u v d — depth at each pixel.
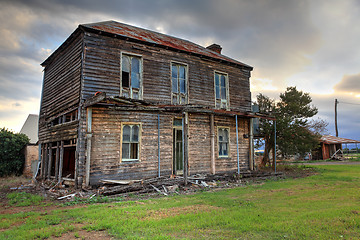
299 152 20.41
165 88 12.84
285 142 19.89
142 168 11.48
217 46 19.53
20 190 10.80
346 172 16.50
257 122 19.66
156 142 12.16
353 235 4.40
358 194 8.27
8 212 6.91
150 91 12.30
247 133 16.61
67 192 9.41
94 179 10.08
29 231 4.90
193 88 14.12
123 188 9.48
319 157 35.19
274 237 4.38
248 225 5.01
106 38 11.19
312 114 21.66
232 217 5.67
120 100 9.50
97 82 10.66
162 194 9.34
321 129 23.16
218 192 9.57
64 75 12.37
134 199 8.50
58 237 4.59
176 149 13.20
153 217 5.80
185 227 4.97
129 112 11.42
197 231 4.75
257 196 8.46
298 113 21.36
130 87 11.74
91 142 10.20
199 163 13.78
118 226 5.03
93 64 10.66
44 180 13.14
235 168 15.40
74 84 11.02
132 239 4.30
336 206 6.62
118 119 11.06
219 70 15.58
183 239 4.26
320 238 4.28
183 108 11.37
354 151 54.34
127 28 14.22
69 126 11.00
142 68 12.20
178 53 13.68
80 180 9.71
